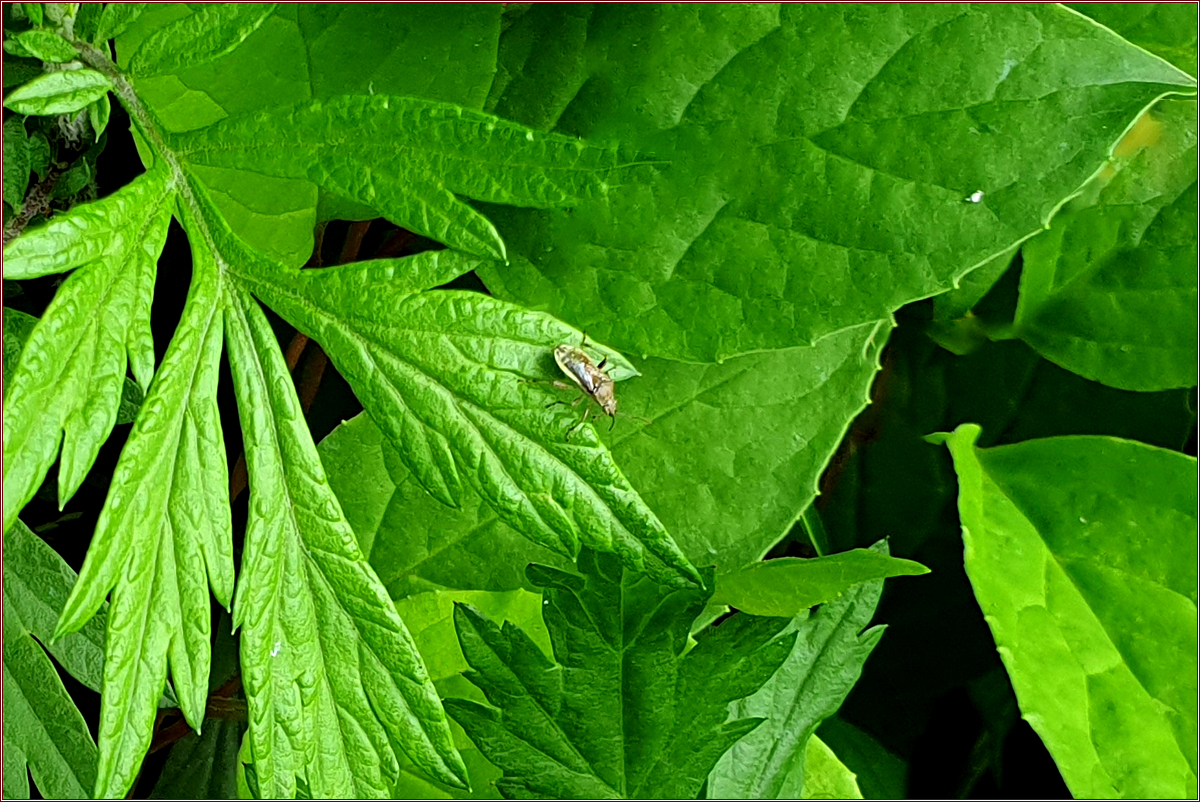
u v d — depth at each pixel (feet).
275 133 1.40
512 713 1.41
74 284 1.35
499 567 1.45
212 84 1.43
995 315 1.49
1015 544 1.45
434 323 1.38
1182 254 1.46
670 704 1.41
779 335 1.41
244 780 1.43
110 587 1.35
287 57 1.44
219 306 1.39
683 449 1.44
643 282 1.42
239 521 1.47
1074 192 1.39
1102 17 1.45
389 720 1.38
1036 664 1.42
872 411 1.51
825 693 1.44
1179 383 1.46
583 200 1.38
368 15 1.44
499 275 1.43
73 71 1.38
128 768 1.35
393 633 1.38
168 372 1.37
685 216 1.42
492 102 1.43
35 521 1.45
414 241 1.48
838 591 1.43
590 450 1.38
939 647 1.50
